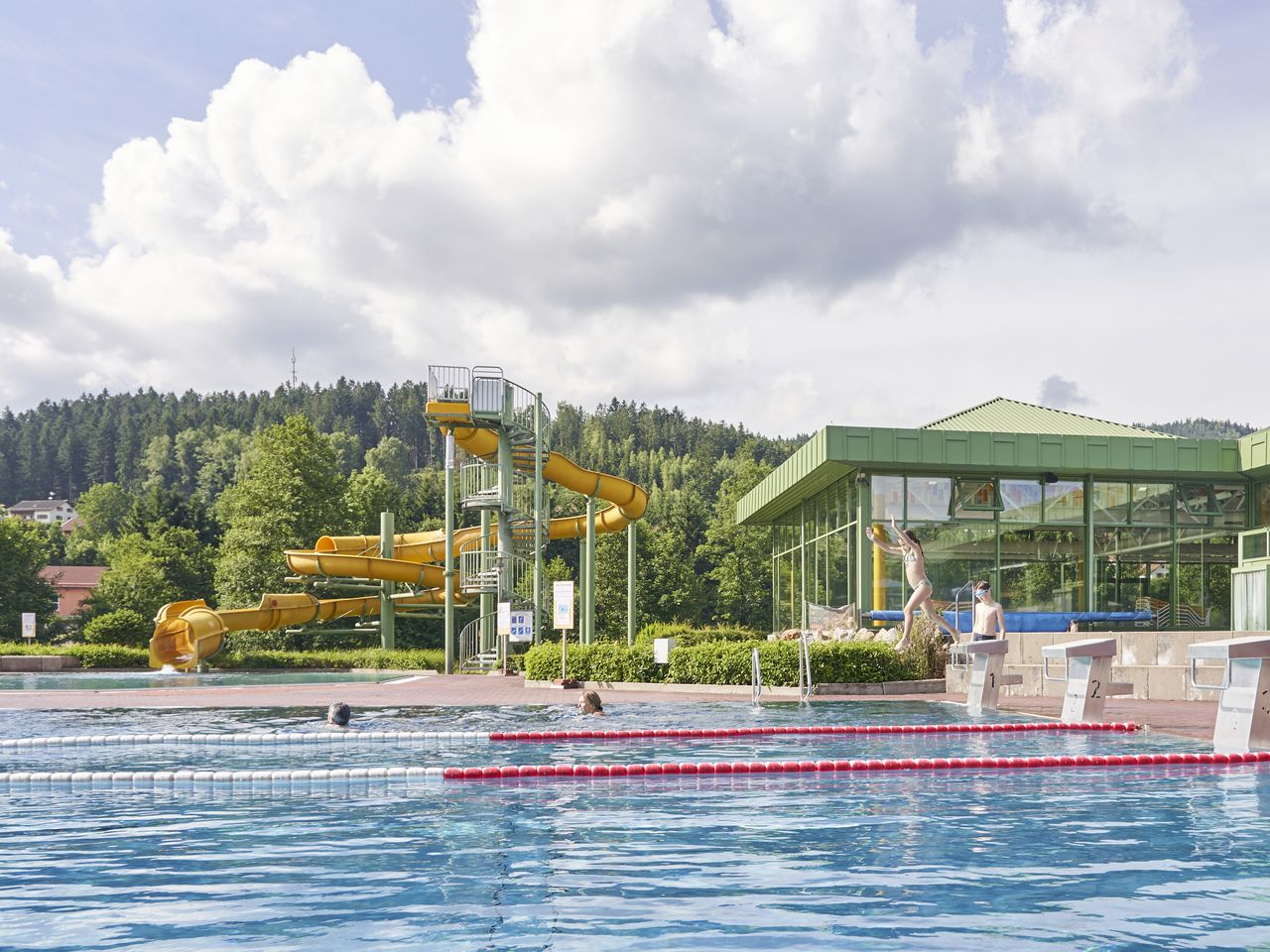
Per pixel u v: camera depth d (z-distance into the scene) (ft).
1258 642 33.58
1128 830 21.13
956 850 19.21
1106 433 113.80
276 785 29.32
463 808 24.75
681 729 43.29
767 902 15.37
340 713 46.88
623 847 19.72
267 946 13.34
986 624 55.57
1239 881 16.61
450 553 116.57
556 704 61.11
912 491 105.40
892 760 32.32
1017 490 106.63
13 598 224.94
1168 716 48.03
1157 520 108.27
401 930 14.02
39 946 13.50
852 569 108.58
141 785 29.68
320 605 148.56
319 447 198.80
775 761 32.81
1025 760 32.17
